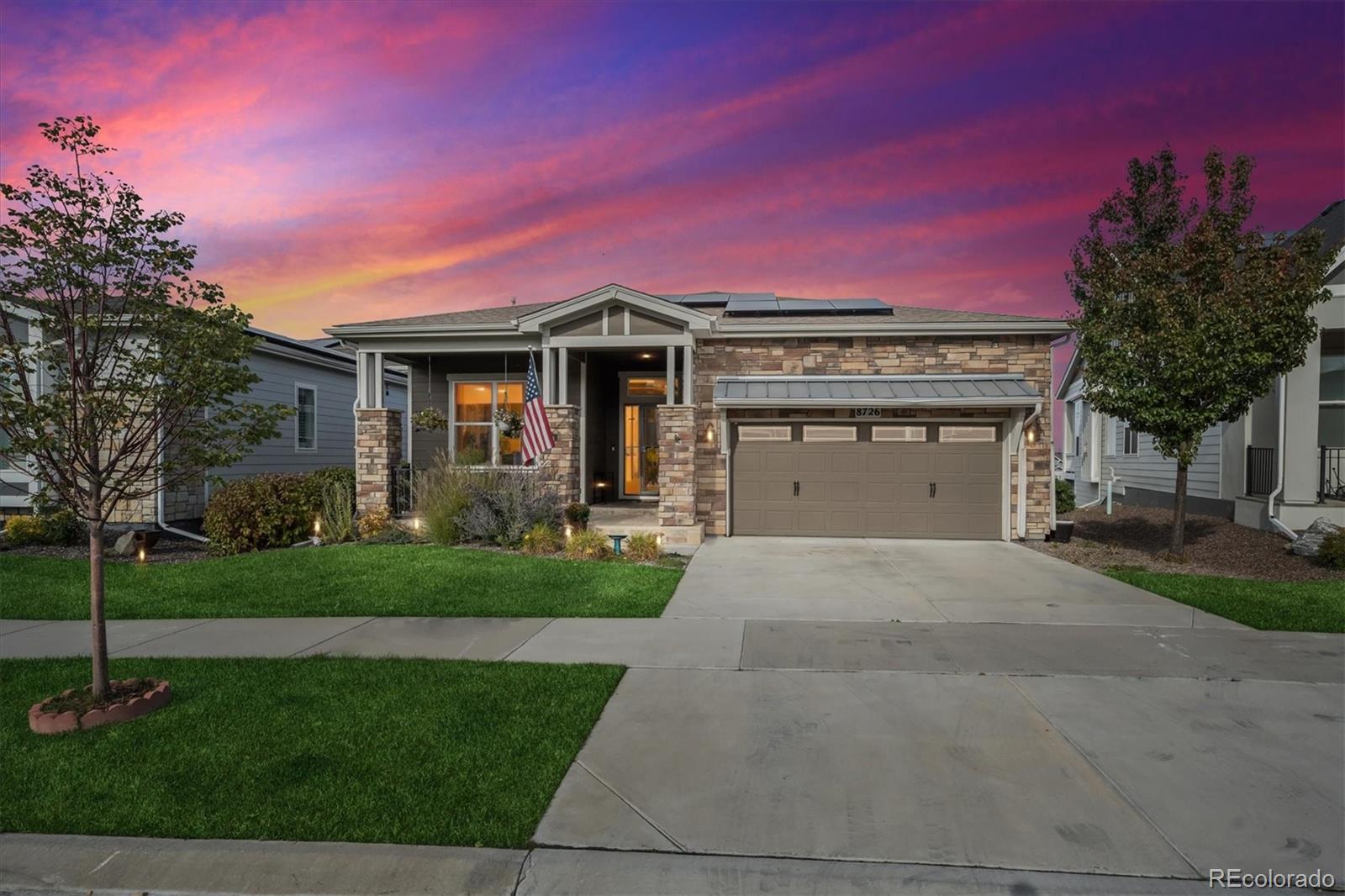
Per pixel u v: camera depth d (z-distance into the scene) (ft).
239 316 17.81
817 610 25.70
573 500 44.86
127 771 13.21
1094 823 11.51
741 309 53.16
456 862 10.52
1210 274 34.06
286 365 57.52
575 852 10.75
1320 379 45.09
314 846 10.84
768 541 43.65
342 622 24.31
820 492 45.62
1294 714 15.85
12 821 11.60
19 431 15.97
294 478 41.91
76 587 29.78
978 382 44.45
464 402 55.42
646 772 13.24
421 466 55.21
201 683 17.90
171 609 26.25
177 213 17.25
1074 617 24.64
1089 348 36.68
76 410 15.99
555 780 12.80
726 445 45.96
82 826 11.45
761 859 10.58
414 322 50.03
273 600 27.20
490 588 28.45
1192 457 35.40
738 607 26.20
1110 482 58.90
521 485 40.06
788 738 14.70
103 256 15.85
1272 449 43.88
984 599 27.43
